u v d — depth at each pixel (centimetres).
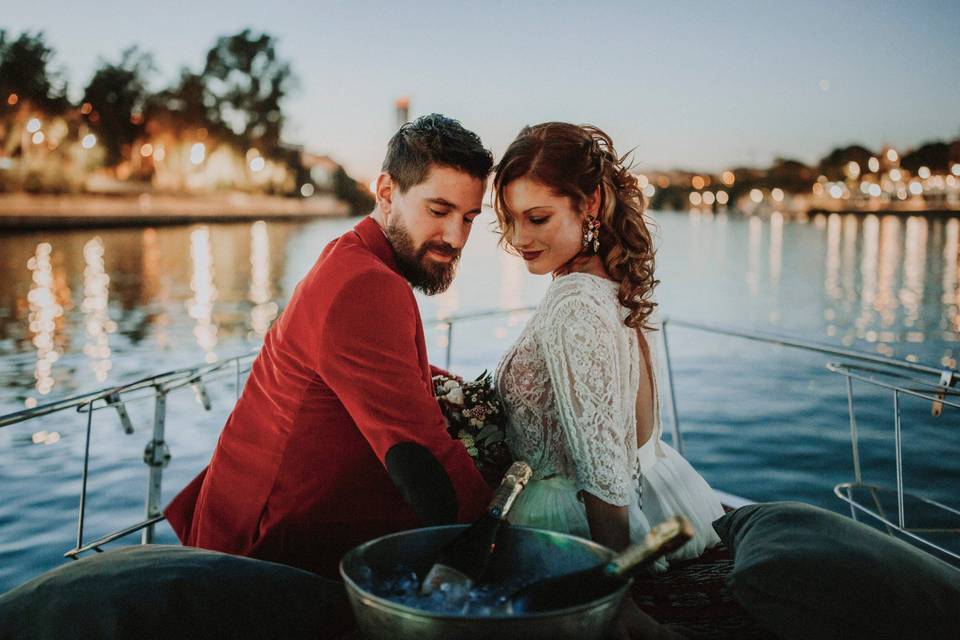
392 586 138
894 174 13400
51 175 5553
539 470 207
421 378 185
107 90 6738
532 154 187
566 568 144
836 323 1919
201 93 8044
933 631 154
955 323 1884
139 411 915
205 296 2281
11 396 1070
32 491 672
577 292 184
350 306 180
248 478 201
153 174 7406
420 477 173
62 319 1792
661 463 223
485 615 114
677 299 2438
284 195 9644
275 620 166
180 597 162
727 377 1217
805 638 158
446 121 194
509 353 210
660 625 171
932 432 902
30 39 5397
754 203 15400
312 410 192
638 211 196
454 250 199
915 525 638
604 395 181
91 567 171
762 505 194
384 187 200
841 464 822
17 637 155
